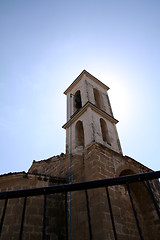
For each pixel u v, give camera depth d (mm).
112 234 8688
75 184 3438
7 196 3320
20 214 9844
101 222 8773
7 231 9062
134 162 15000
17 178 11414
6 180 11398
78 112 17484
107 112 19484
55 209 11008
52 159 16203
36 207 10500
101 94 21656
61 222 10656
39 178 11742
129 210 12008
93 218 9305
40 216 10266
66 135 17891
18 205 10102
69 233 10039
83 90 20172
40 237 9562
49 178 12023
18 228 9344
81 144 16453
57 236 10031
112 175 11820
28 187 11211
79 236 9438
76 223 10039
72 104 20703
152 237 12406
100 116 17562
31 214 10117
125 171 13922
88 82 21500
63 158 14984
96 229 8820
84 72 22141
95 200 9828
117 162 13266
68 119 19609
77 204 10773
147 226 12992
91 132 14633
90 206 9875
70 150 15992
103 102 20516
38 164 17281
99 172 11125
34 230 9633
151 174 3264
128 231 10586
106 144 15164
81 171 12297
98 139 14523
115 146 16188
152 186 14859
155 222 12781
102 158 12242
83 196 10758
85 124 15969
